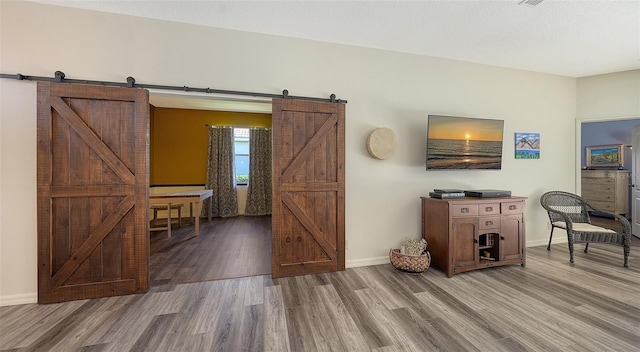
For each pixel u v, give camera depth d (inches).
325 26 98.7
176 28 95.8
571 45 112.2
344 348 61.5
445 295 87.7
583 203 135.2
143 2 85.0
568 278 100.8
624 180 211.2
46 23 85.7
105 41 90.2
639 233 159.3
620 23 94.3
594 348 61.1
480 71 131.5
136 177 89.2
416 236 123.6
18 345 62.2
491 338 64.9
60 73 85.0
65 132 84.4
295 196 104.6
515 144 138.7
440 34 104.3
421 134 123.3
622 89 140.0
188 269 111.0
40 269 82.0
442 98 125.8
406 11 88.9
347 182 114.1
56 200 83.9
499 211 110.1
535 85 141.4
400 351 60.3
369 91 115.8
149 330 68.4
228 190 240.8
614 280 98.7
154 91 94.3
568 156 148.3
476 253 106.8
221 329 69.0
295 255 105.0
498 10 87.7
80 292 84.7
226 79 100.1
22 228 84.9
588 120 147.0
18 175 84.4
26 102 84.6
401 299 85.0
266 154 251.9
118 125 88.3
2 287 83.7
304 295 88.0
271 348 61.7
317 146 106.6
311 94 109.0
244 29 101.0
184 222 213.3
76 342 63.4
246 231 181.8
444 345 62.3
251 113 250.5
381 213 118.6
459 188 130.0
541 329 68.5
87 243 85.9
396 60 119.0
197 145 239.0
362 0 83.4
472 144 120.4
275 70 105.0
